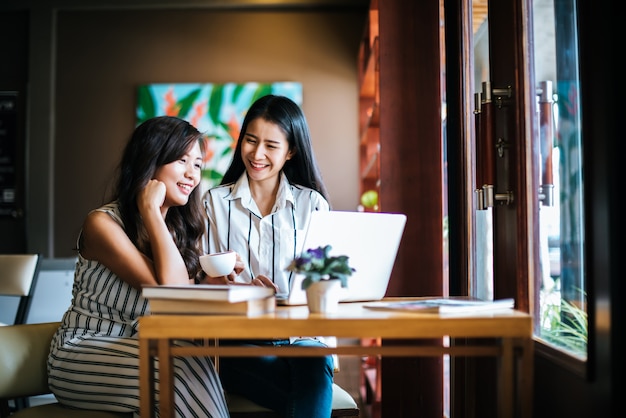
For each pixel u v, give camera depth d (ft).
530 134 6.54
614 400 4.63
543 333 6.30
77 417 6.15
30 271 12.29
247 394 6.92
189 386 6.12
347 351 5.09
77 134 18.89
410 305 5.50
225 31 18.98
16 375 6.56
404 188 9.84
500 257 7.22
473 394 7.66
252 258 7.99
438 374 9.46
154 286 5.25
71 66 18.95
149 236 6.80
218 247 8.05
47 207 18.61
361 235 6.47
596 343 4.90
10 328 6.74
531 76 6.53
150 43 19.01
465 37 8.50
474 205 8.24
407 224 9.80
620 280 4.63
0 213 18.75
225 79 18.94
